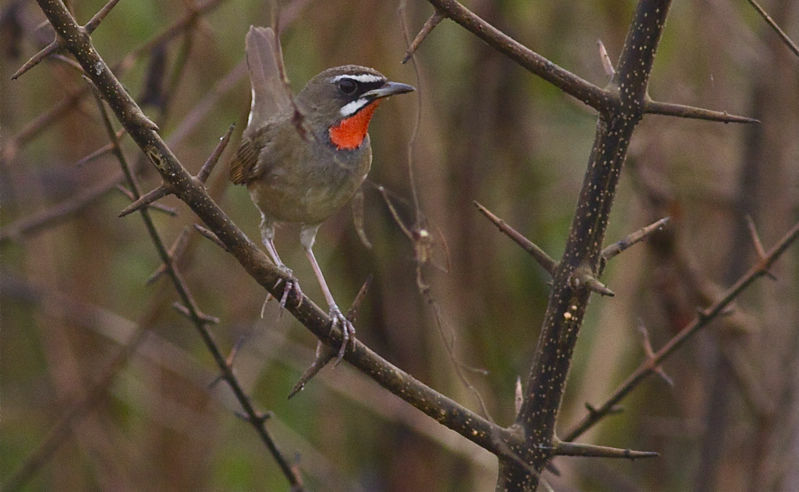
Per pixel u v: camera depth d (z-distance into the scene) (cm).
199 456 1314
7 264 1409
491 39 520
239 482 1347
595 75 1187
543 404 563
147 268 1430
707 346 1177
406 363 1233
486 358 1266
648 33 526
